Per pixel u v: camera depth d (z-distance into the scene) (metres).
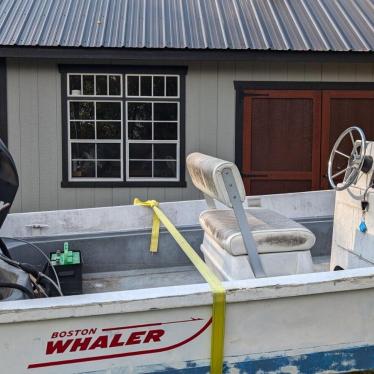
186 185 7.57
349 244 3.40
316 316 2.38
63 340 2.14
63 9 7.90
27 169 7.50
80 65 7.33
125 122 7.48
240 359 2.33
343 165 7.67
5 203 2.58
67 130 7.46
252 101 7.53
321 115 7.59
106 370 2.21
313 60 7.03
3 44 6.69
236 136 7.56
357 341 2.45
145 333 2.21
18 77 7.33
